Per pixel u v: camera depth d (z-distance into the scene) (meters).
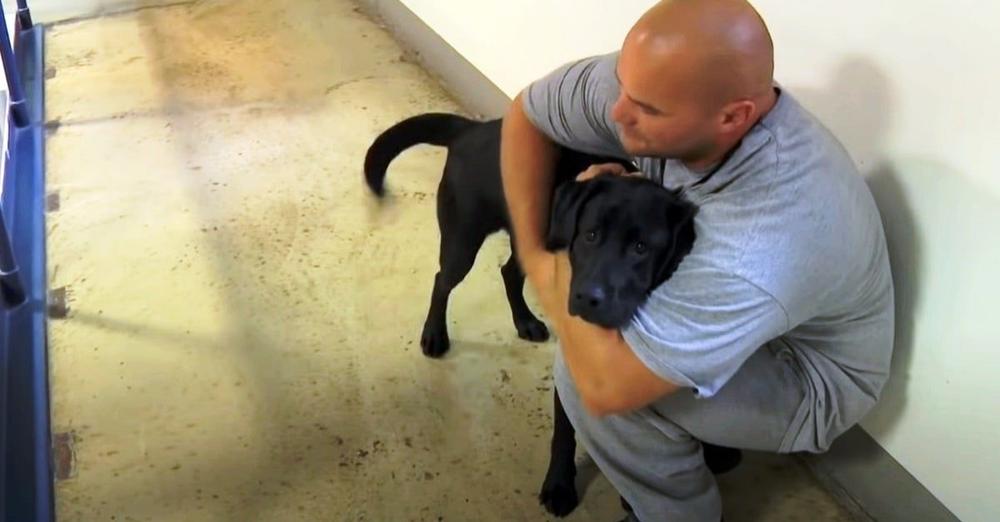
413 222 2.28
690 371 1.17
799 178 1.12
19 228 2.21
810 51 1.47
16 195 2.32
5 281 1.95
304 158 2.52
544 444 1.73
